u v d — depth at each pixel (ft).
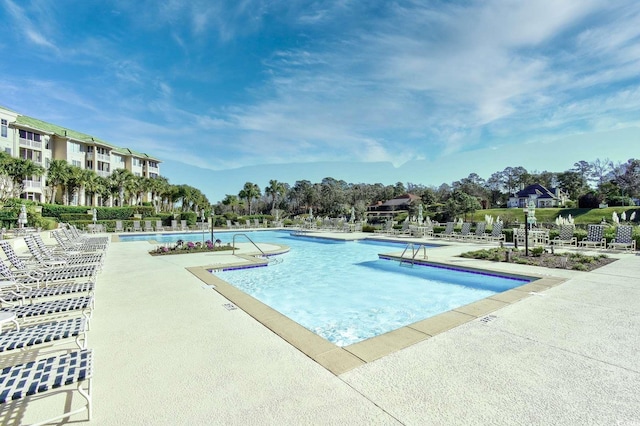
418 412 7.51
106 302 16.97
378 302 22.15
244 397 8.18
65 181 108.06
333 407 7.73
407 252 39.58
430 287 25.94
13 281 16.25
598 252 35.45
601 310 15.14
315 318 19.06
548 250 36.58
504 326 13.08
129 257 34.65
